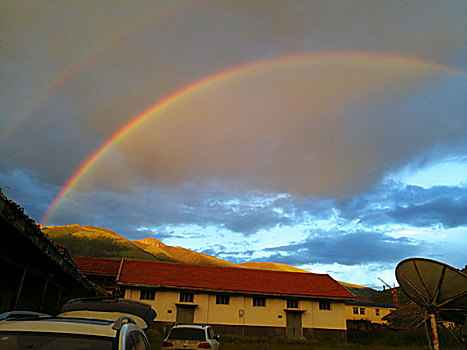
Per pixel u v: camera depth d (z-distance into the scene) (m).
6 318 3.71
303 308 30.69
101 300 8.19
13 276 12.70
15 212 6.31
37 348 3.00
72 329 3.27
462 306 12.66
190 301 29.56
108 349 3.05
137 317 7.89
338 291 32.31
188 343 11.44
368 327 36.59
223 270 34.66
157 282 29.66
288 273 36.16
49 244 8.84
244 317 29.61
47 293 18.44
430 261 13.21
